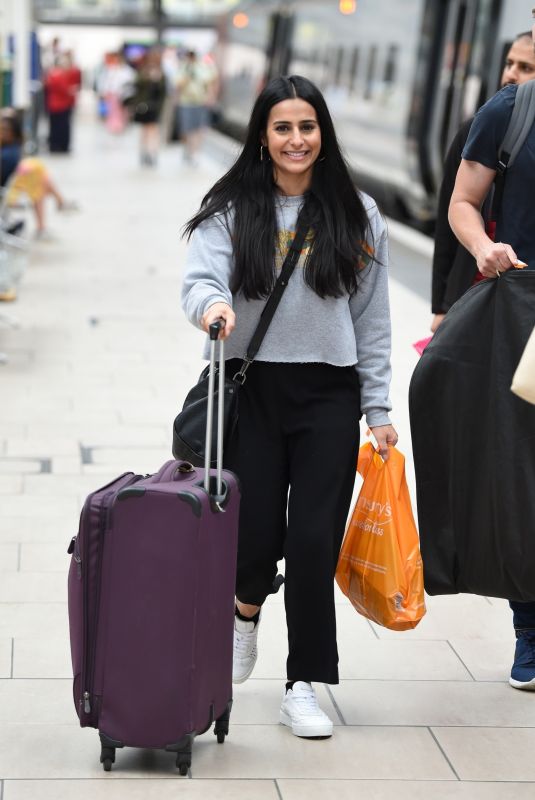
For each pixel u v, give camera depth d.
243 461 5.53
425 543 5.73
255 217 5.44
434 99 23.88
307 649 5.52
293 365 5.52
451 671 6.33
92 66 75.75
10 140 21.70
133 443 10.23
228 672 5.32
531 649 6.16
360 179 29.53
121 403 11.50
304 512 5.48
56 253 20.28
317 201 5.47
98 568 5.05
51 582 7.24
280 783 5.10
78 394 11.77
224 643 5.24
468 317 5.56
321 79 34.97
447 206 6.66
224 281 5.39
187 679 5.01
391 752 5.42
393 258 19.69
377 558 5.58
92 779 5.07
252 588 5.66
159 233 22.88
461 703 5.96
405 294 16.59
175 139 46.78
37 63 38.94
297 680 5.58
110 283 17.86
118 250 20.83
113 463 9.67
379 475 5.67
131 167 35.78
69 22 73.75
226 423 5.34
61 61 40.38
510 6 19.55
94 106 74.25
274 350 5.50
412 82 24.42
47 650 6.32
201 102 36.94
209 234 5.48
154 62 36.50
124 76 50.41
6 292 15.35
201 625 5.01
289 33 41.06
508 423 5.44
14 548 7.76
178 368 12.98
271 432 5.56
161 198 28.19
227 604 5.23
